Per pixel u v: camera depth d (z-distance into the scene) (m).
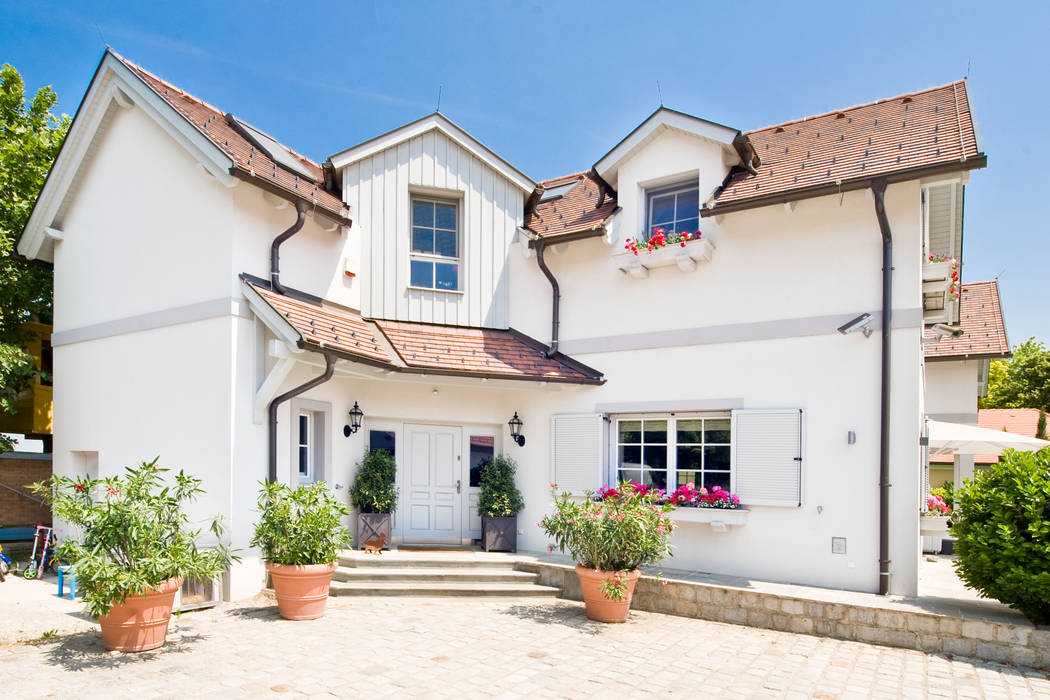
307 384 8.92
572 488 10.69
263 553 8.22
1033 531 6.59
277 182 9.23
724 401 9.70
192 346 9.04
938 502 9.62
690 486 9.66
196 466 8.77
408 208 11.39
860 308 8.87
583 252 11.24
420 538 11.21
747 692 5.69
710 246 9.91
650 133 10.57
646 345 10.44
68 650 6.25
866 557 8.51
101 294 10.38
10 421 13.38
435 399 11.29
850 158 9.27
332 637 6.95
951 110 9.59
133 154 10.13
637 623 8.01
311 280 10.04
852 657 6.78
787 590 8.25
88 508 6.15
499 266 11.84
